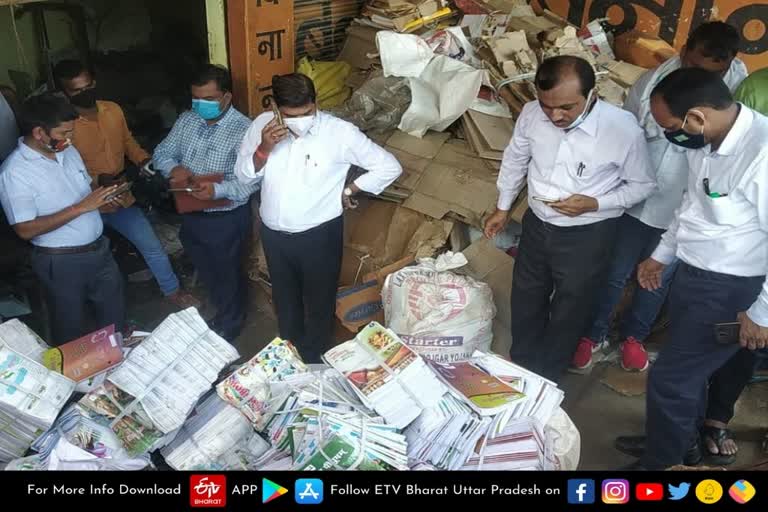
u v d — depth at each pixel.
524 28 3.88
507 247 3.36
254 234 3.64
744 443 2.96
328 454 1.71
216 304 3.49
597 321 3.24
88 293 2.99
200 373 1.96
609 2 4.07
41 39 4.37
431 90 3.53
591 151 2.49
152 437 1.81
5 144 3.06
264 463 1.80
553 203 2.56
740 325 2.16
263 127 2.71
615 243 3.07
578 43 3.59
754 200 2.02
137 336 2.27
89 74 3.08
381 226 3.48
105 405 1.88
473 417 1.89
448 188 3.33
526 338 3.05
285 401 1.94
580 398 3.21
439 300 2.98
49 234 2.72
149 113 4.54
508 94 3.47
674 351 2.40
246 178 2.77
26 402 1.83
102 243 2.93
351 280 3.46
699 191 2.17
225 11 3.61
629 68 3.60
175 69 4.67
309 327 3.14
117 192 2.78
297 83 2.53
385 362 2.00
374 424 1.81
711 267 2.21
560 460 1.96
